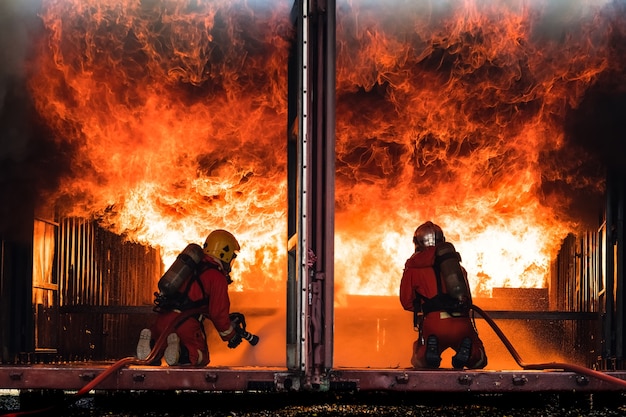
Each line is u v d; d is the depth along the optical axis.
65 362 14.93
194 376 9.35
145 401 10.76
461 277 11.08
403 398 11.03
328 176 9.30
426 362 10.98
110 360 16.69
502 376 9.59
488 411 10.43
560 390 9.65
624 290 12.91
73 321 15.48
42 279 14.15
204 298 10.98
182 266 10.92
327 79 9.37
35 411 10.10
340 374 9.31
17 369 9.37
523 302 16.59
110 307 15.46
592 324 15.48
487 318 11.00
